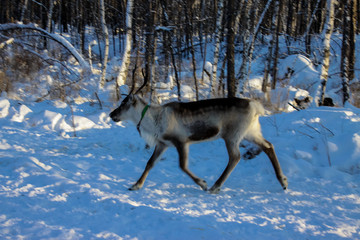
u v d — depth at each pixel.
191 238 3.32
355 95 14.30
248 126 5.32
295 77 19.28
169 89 16.22
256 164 6.62
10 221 3.57
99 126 10.15
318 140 6.99
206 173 6.35
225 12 18.22
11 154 6.78
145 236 3.38
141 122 5.56
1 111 10.40
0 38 16.41
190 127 5.36
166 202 4.57
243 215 4.13
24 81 14.95
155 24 12.98
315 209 4.42
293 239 3.47
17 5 29.41
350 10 17.25
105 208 4.15
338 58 22.88
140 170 6.41
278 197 4.93
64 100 13.27
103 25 15.12
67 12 34.41
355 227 3.85
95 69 19.12
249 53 16.27
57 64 18.00
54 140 8.45
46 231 3.35
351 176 5.90
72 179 5.45
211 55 26.64
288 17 28.78
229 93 9.56
